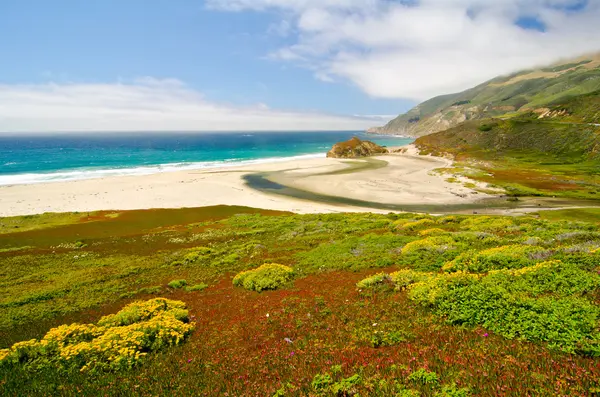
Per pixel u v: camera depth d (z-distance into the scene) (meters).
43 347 13.35
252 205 73.75
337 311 15.26
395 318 13.28
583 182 87.25
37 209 67.44
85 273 32.44
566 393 6.64
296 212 67.38
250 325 15.34
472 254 20.38
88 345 13.14
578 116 159.25
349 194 84.06
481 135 172.00
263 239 44.06
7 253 42.78
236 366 11.23
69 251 43.34
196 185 91.75
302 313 15.79
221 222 58.03
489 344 9.63
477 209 67.88
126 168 124.31
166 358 12.65
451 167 118.94
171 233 51.34
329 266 24.86
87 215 63.66
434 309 13.36
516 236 28.19
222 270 29.52
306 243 37.41
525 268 15.24
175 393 9.73
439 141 187.75
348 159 157.00
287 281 22.38
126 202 74.12
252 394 8.97
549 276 13.70
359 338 12.02
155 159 158.88
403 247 26.83
